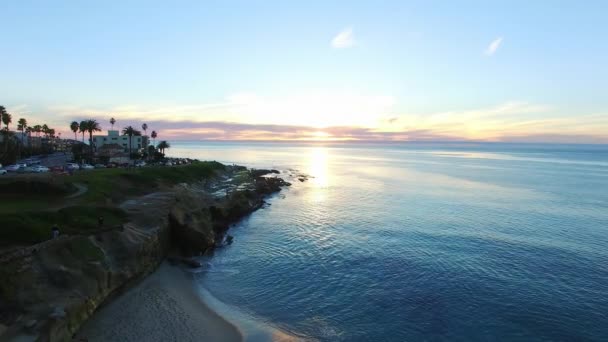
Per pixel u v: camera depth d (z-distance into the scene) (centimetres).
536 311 3244
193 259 4584
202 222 5256
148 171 8762
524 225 6044
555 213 6975
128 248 3825
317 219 6706
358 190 10344
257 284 3850
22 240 3519
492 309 3281
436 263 4331
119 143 19225
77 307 2844
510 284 3766
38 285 2833
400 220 6500
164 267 4316
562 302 3403
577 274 4006
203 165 12475
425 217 6712
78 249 3366
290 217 6944
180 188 7962
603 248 4834
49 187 5406
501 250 4759
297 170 17000
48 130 18325
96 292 3167
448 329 2984
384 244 5069
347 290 3675
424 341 2839
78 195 5481
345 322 3098
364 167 18475
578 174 14525
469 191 9906
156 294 3559
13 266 2805
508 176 13800
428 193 9600
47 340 2417
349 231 5788
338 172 15888
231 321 3098
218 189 9850
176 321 3053
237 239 5491
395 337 2883
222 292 3666
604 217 6612
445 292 3600
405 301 3434
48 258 3095
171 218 4978
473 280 3862
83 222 4122
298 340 2838
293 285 3812
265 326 3031
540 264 4284
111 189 6406
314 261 4472
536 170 16425
